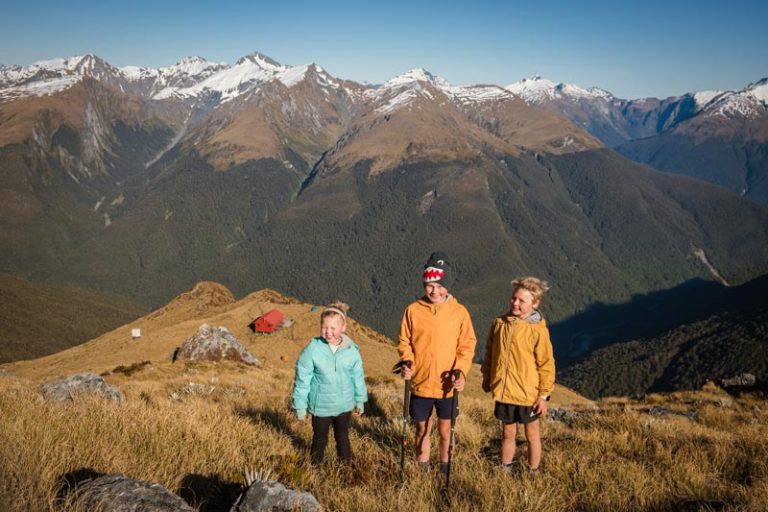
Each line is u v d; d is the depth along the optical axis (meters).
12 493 3.92
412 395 6.66
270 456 6.48
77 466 4.96
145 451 5.88
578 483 6.34
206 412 9.03
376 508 5.03
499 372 6.63
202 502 4.66
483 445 8.91
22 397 7.92
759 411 14.88
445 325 6.46
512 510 5.23
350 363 6.51
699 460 7.46
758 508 5.33
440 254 6.54
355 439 8.16
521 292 6.56
